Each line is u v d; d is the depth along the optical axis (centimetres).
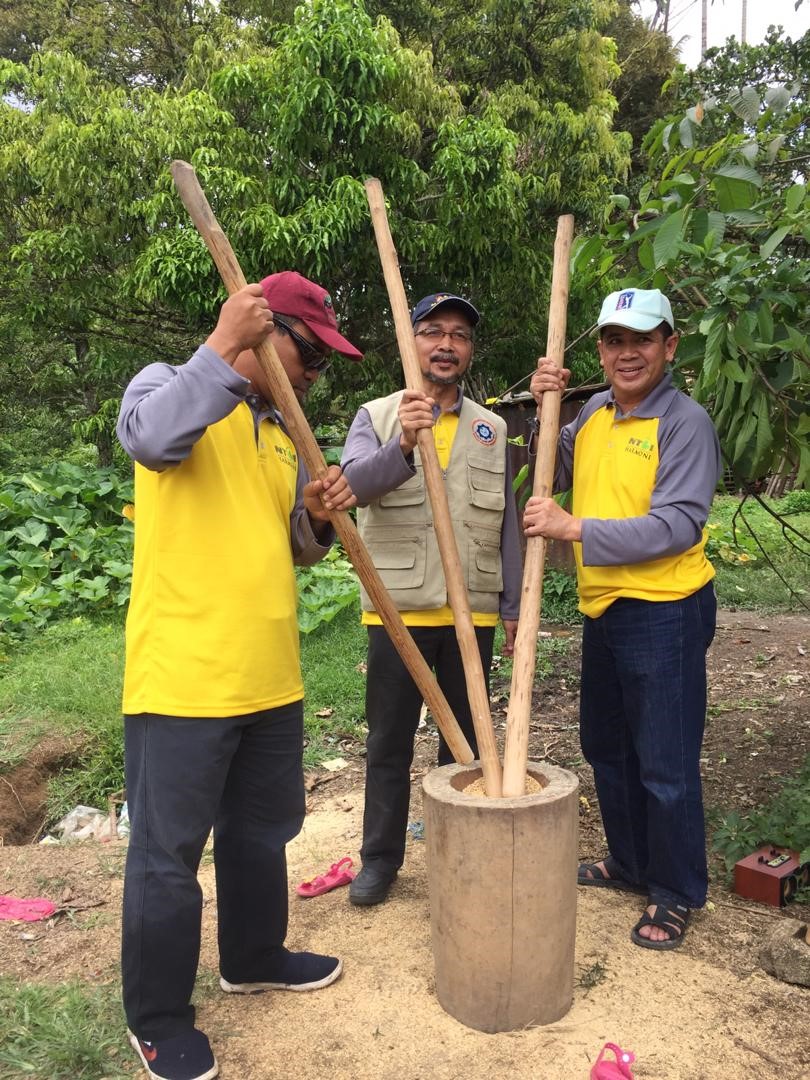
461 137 878
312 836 351
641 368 259
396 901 291
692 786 262
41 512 800
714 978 242
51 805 405
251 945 233
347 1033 221
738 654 630
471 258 931
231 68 910
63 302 1040
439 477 240
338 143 888
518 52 1112
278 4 1176
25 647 612
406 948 260
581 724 297
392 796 286
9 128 1016
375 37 863
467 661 237
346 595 675
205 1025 227
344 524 214
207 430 203
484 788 234
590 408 287
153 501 201
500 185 878
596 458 274
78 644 602
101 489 833
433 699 237
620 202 312
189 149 914
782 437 296
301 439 205
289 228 834
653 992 235
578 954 254
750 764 414
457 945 218
